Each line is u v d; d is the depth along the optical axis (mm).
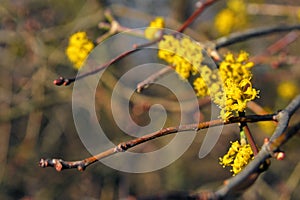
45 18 7582
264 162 2098
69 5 7754
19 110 7059
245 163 2375
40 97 7031
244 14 6480
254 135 6648
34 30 7086
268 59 5043
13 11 7254
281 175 7426
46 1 7566
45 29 7219
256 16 7441
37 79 7016
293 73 6539
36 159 7879
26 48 7246
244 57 2982
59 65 7320
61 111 7949
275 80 6637
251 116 2439
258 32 3842
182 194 1782
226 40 3664
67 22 7746
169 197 1785
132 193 8078
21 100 7328
